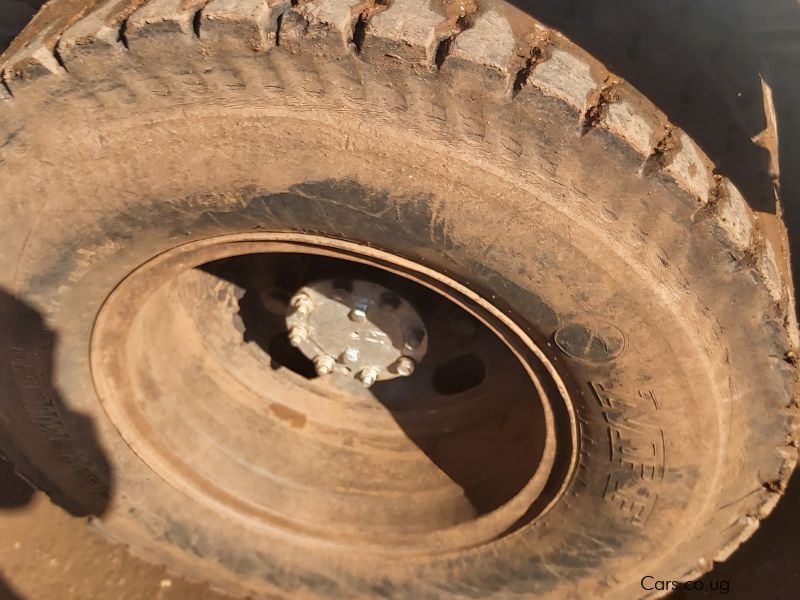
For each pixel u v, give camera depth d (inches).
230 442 47.2
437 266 35.3
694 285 33.0
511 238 32.7
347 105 31.4
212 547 48.2
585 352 35.4
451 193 32.1
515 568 44.8
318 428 48.6
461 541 45.1
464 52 29.2
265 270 45.9
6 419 42.9
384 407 48.9
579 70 31.0
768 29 58.0
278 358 48.9
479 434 47.2
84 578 55.2
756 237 33.3
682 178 30.7
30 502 57.3
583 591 44.3
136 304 41.1
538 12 35.1
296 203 34.2
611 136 30.0
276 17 30.4
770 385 35.2
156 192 34.9
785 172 62.8
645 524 40.2
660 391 35.5
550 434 40.3
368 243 35.4
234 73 31.4
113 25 31.3
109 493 46.9
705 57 39.7
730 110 39.6
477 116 30.6
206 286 45.9
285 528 47.0
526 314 35.2
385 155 31.9
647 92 34.0
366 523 46.6
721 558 42.1
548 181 31.4
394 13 30.0
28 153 34.2
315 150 32.3
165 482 46.2
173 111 32.6
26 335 40.1
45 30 33.3
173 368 45.9
